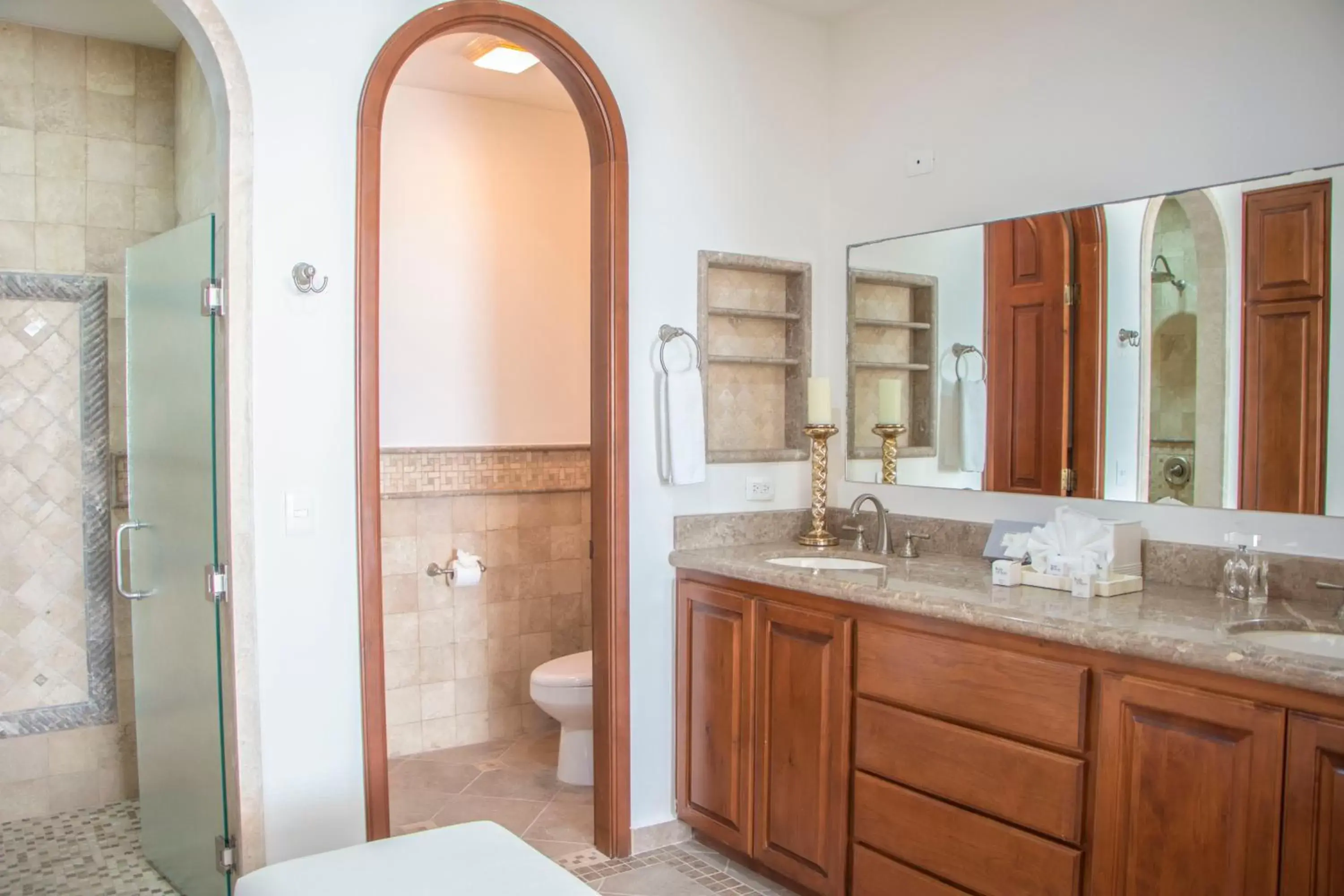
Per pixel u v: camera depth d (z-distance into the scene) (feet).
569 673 11.01
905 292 9.75
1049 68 8.50
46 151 10.61
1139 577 7.30
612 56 9.19
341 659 7.82
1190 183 7.52
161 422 8.55
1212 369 7.18
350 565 7.85
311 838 7.69
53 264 10.64
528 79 12.12
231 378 7.29
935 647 7.07
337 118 7.75
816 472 9.96
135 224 11.07
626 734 9.31
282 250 7.52
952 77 9.36
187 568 8.09
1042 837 6.38
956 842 6.93
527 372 13.34
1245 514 7.07
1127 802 5.90
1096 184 8.17
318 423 7.69
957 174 9.32
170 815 8.78
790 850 8.37
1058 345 8.28
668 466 9.42
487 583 12.87
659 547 9.57
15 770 10.43
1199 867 5.53
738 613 8.86
